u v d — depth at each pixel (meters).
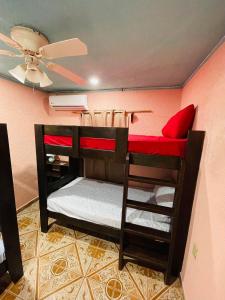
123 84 2.61
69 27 1.12
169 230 1.70
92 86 2.80
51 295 1.47
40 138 2.03
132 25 1.09
